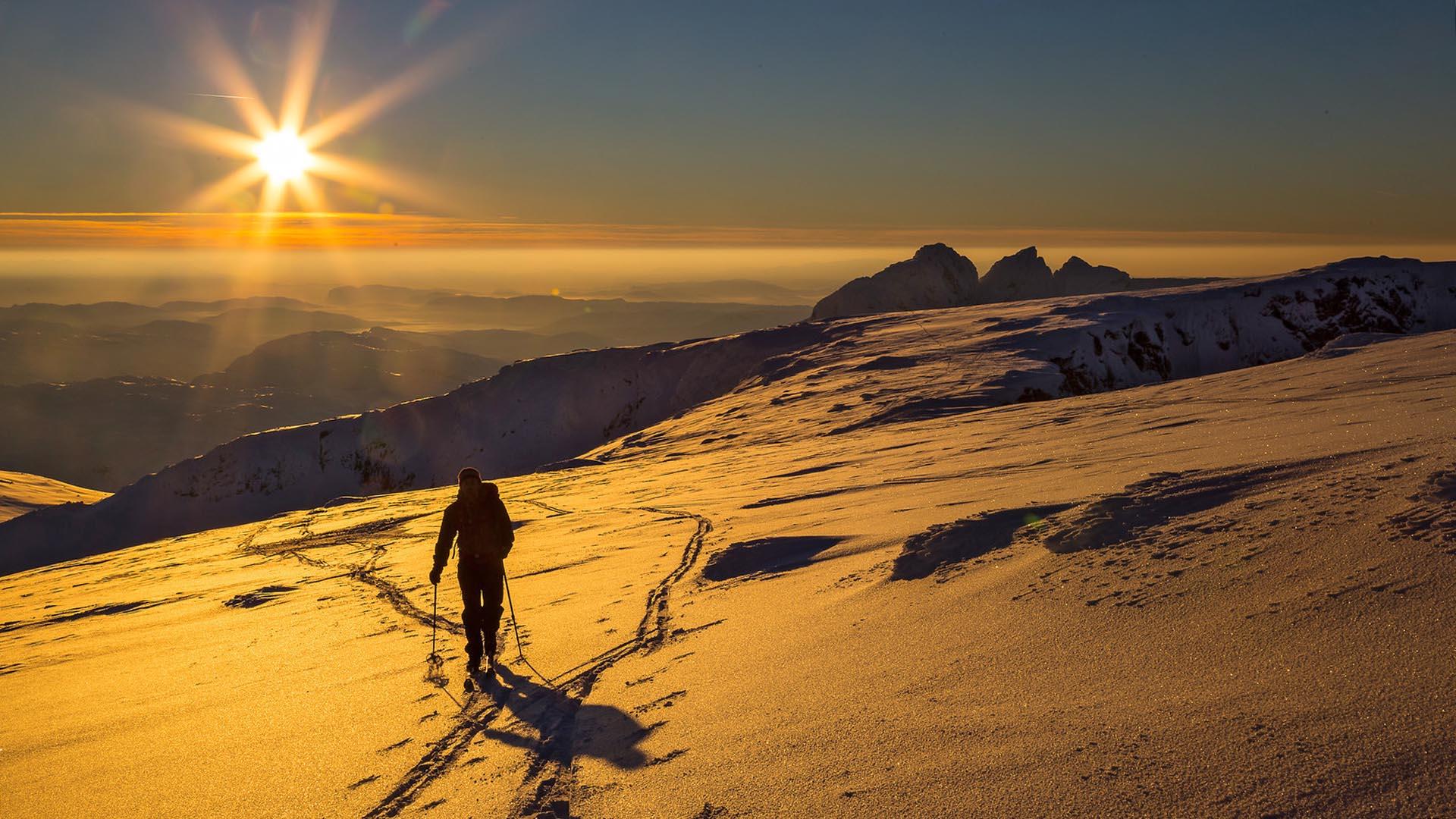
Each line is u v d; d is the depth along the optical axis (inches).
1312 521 202.4
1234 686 137.4
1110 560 220.5
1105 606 191.8
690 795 147.6
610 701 218.4
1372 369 725.9
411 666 294.5
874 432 1121.4
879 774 137.3
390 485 3912.4
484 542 284.2
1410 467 229.5
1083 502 290.2
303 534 1024.2
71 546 3762.3
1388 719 113.3
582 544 546.6
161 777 204.5
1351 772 104.4
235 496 3944.4
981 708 154.8
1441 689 116.3
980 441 742.5
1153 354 2524.6
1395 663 127.9
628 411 3786.9
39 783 213.8
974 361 2017.7
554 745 192.1
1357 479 231.1
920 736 148.4
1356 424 381.7
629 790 157.2
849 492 557.3
